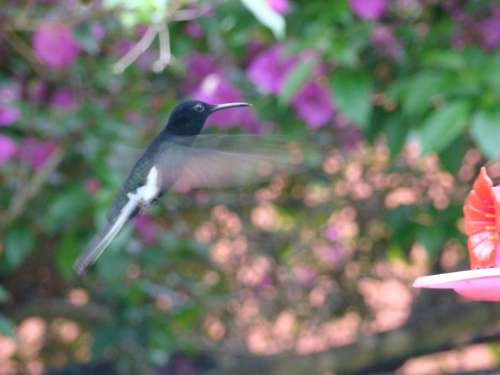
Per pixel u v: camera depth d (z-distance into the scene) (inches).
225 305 432.5
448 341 452.1
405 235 357.7
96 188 317.4
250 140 215.3
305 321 457.7
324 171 408.5
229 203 415.8
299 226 437.4
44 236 370.0
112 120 331.0
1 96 324.5
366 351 449.4
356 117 291.7
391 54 322.3
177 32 336.5
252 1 266.7
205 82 349.4
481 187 217.9
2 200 332.5
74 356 448.1
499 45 332.5
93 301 411.5
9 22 309.1
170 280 403.5
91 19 303.6
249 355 457.4
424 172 402.3
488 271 197.0
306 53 308.5
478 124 275.0
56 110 327.0
